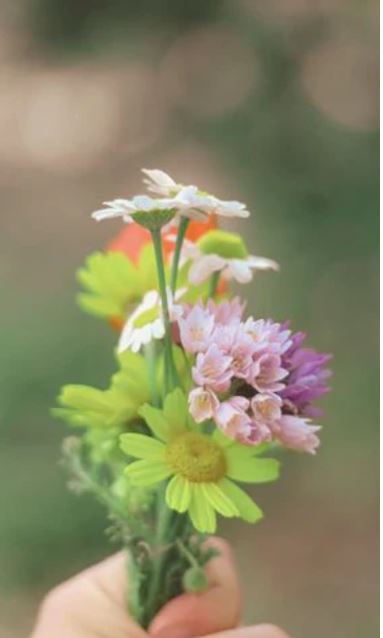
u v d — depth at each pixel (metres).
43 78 4.07
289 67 3.44
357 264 2.91
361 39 3.43
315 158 3.14
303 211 3.04
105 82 3.95
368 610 2.32
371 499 2.47
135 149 3.72
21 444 2.40
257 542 2.43
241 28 3.62
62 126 3.90
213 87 3.60
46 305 2.76
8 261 3.18
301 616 2.31
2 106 4.00
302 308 2.79
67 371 2.51
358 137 3.15
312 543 2.42
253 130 3.32
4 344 2.53
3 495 2.29
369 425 2.55
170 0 3.88
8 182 3.69
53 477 2.31
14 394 2.45
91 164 3.74
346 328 2.77
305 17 3.51
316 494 2.49
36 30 4.14
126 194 3.62
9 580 2.23
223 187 3.25
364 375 2.63
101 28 4.07
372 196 3.03
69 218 3.46
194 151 3.51
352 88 3.32
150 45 3.90
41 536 2.26
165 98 3.77
